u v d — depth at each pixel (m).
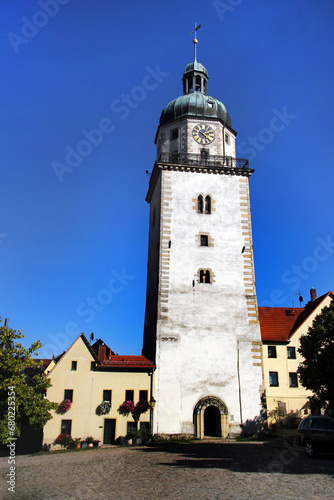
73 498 15.16
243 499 13.82
